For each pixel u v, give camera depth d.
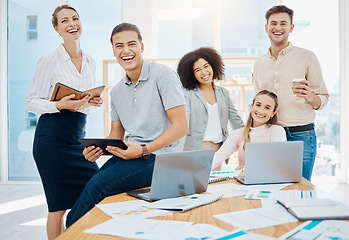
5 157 4.39
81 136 1.99
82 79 2.01
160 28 4.38
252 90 4.24
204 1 4.37
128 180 1.13
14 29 4.41
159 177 0.97
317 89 2.20
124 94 1.44
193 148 2.36
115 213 0.86
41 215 2.90
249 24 4.36
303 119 2.16
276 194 1.06
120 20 4.38
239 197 1.04
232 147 2.09
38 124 1.89
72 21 1.88
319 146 4.20
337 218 0.79
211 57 2.46
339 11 4.18
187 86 2.44
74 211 1.11
